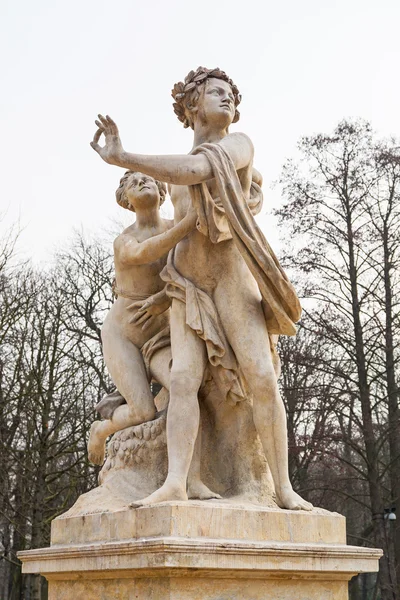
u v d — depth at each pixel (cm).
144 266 476
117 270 483
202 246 443
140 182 483
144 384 466
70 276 1969
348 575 415
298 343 1762
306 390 1670
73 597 416
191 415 416
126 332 478
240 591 375
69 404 1675
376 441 1642
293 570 384
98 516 412
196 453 432
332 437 1628
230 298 437
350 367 1695
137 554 361
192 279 446
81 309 1939
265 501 427
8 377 1680
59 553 414
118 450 457
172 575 352
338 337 1638
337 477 1708
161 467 446
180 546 347
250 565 369
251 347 427
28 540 1653
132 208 495
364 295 1686
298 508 414
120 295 485
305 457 1673
